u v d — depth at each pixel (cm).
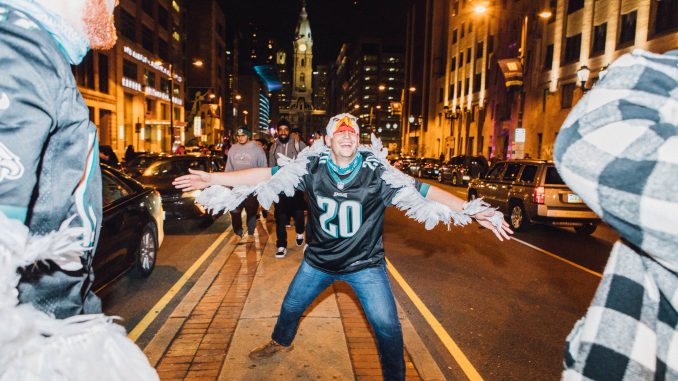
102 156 1164
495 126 4234
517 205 1095
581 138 98
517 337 442
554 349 416
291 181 281
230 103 9669
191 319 437
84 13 110
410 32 8206
